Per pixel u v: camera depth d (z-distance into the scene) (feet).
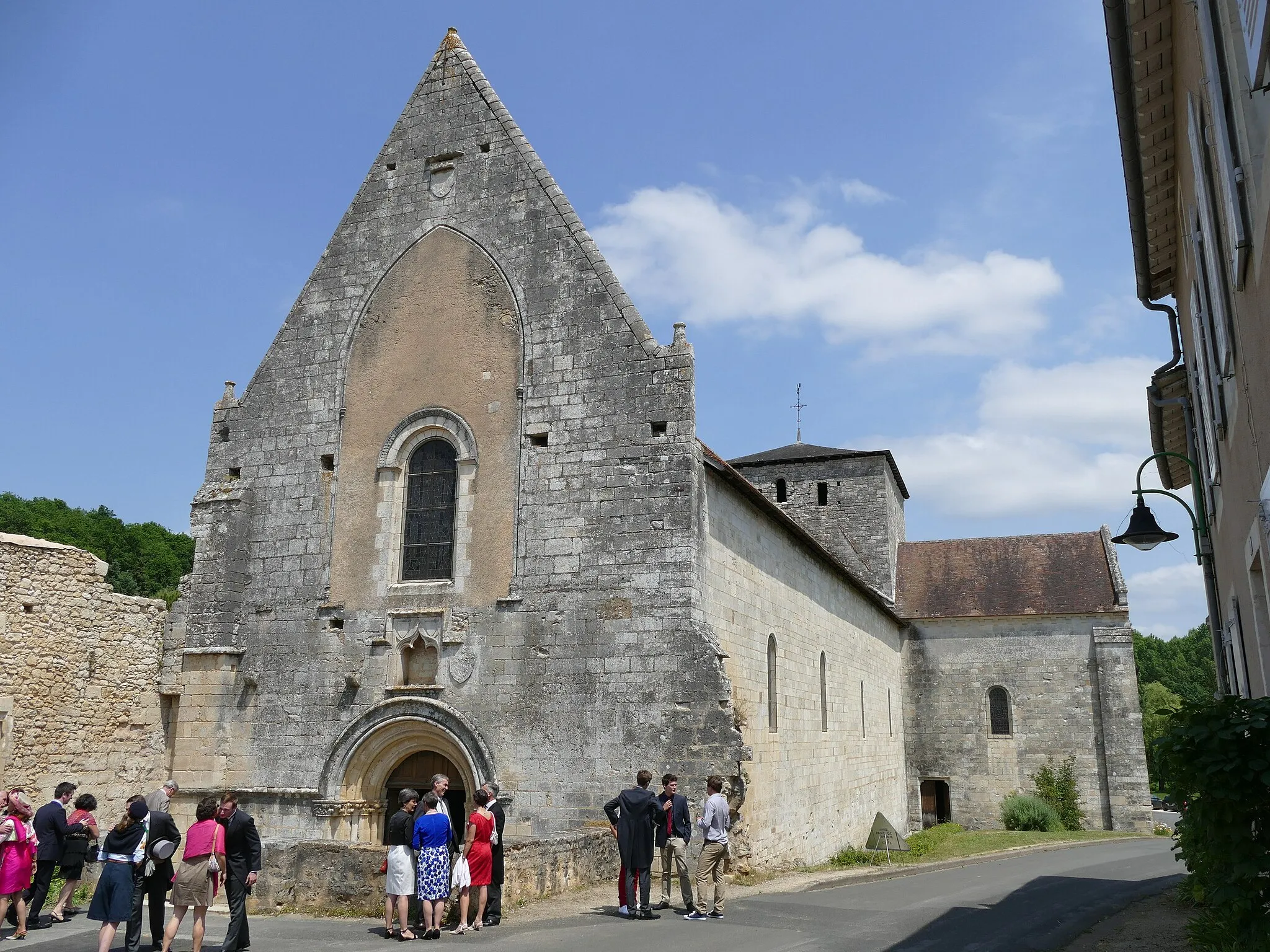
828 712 85.46
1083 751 120.37
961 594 131.54
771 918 42.16
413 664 61.00
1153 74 33.94
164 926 38.96
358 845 45.34
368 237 69.36
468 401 63.46
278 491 66.54
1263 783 24.26
